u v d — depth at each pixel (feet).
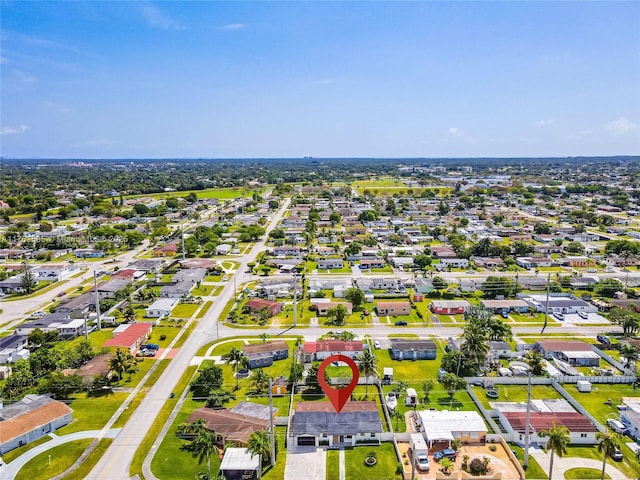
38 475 222.28
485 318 384.06
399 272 602.85
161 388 304.50
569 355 345.10
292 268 609.01
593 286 525.34
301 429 248.11
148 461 232.53
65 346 358.23
